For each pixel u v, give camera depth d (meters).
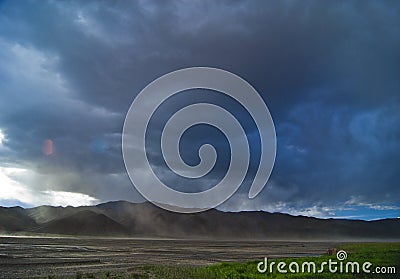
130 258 56.91
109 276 32.78
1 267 40.12
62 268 41.09
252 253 76.25
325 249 94.75
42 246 84.00
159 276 32.59
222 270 34.44
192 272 33.41
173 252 75.25
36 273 36.25
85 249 77.00
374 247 69.25
